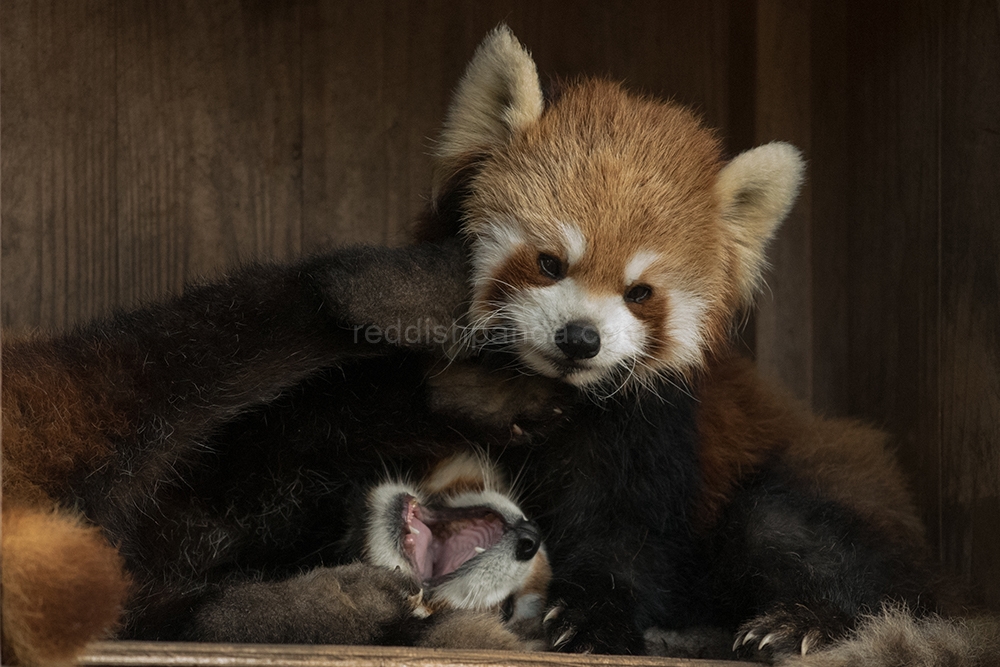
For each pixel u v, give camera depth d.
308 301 3.65
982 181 4.08
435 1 5.12
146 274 4.81
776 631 3.56
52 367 3.34
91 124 4.77
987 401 4.05
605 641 3.68
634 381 3.97
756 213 4.22
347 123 5.04
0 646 2.30
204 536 3.78
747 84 5.05
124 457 3.33
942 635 3.44
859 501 4.25
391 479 4.06
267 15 4.99
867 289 4.77
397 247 3.88
